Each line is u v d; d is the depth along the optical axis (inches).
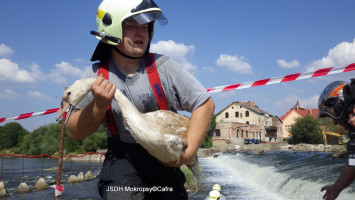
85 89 105.5
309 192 514.0
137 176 110.9
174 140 96.0
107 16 110.4
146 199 116.3
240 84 167.0
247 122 3784.5
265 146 2363.4
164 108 116.6
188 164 115.0
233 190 669.9
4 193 698.8
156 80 115.3
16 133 4195.4
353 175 138.0
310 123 2915.8
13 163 1957.4
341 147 1790.1
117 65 121.0
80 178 951.0
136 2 109.2
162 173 113.1
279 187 637.3
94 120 107.6
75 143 2696.9
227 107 3909.9
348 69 143.4
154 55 119.6
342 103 127.1
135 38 112.0
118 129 116.5
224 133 3189.0
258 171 865.5
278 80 159.6
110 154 116.7
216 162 1587.1
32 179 1013.8
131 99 116.2
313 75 152.5
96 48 120.6
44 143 2933.1
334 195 144.3
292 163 928.3
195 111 110.3
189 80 113.5
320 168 730.2
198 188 663.1
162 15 113.8
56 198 105.7
